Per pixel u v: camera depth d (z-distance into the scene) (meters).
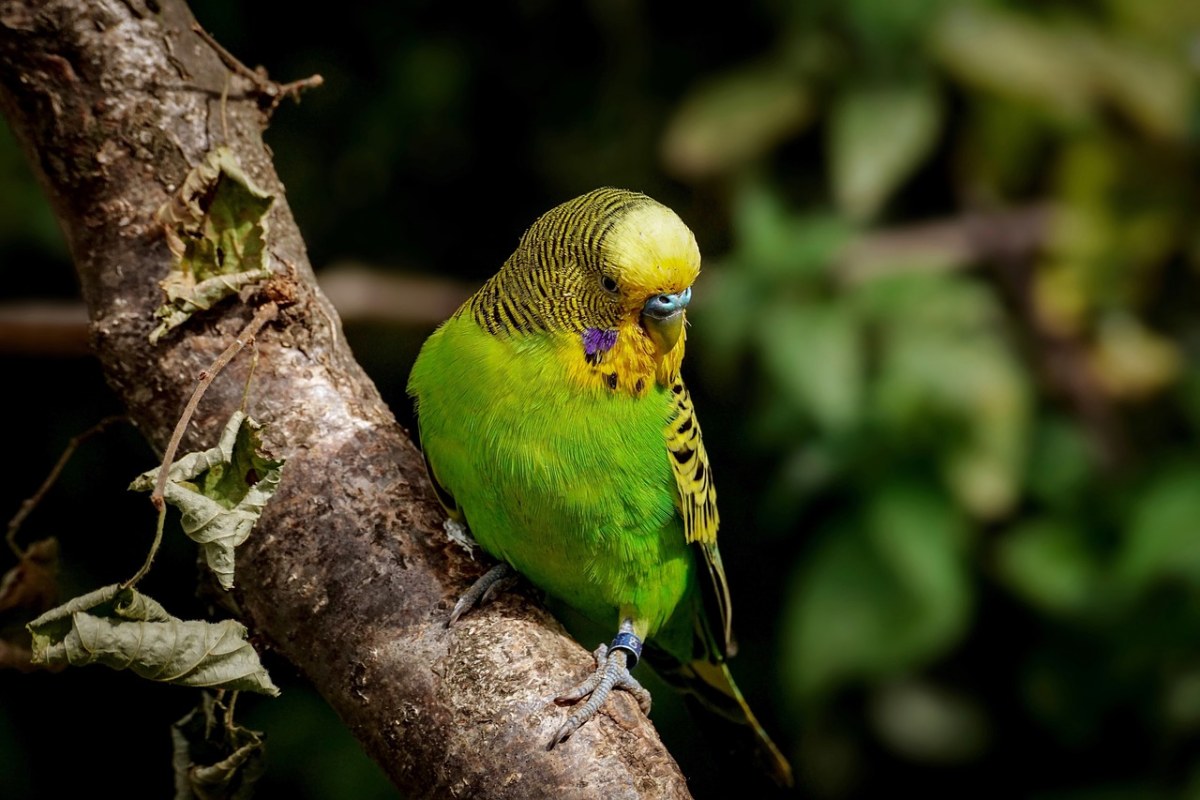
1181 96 10.32
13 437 11.01
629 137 11.68
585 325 6.21
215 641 4.71
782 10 10.70
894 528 9.69
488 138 12.01
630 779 4.86
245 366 5.45
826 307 9.80
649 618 6.92
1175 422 10.88
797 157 11.11
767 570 11.90
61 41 5.34
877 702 11.05
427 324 11.23
